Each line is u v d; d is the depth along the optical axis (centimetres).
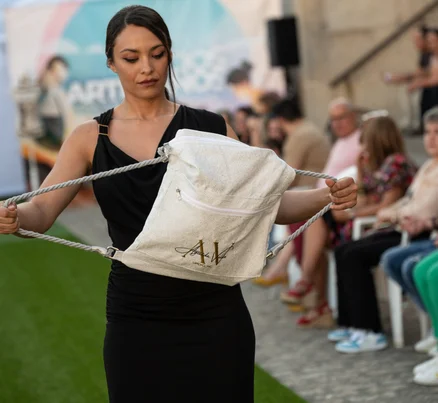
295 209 330
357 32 1465
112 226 321
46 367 631
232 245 294
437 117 612
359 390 535
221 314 317
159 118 324
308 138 796
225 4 1429
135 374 316
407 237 621
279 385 556
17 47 1451
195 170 283
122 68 311
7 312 809
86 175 329
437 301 534
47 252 1088
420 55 1246
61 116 1470
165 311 313
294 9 1510
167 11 1435
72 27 1452
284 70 1434
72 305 818
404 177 662
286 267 843
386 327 672
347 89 1487
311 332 681
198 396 317
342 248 632
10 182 1585
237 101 1446
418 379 535
